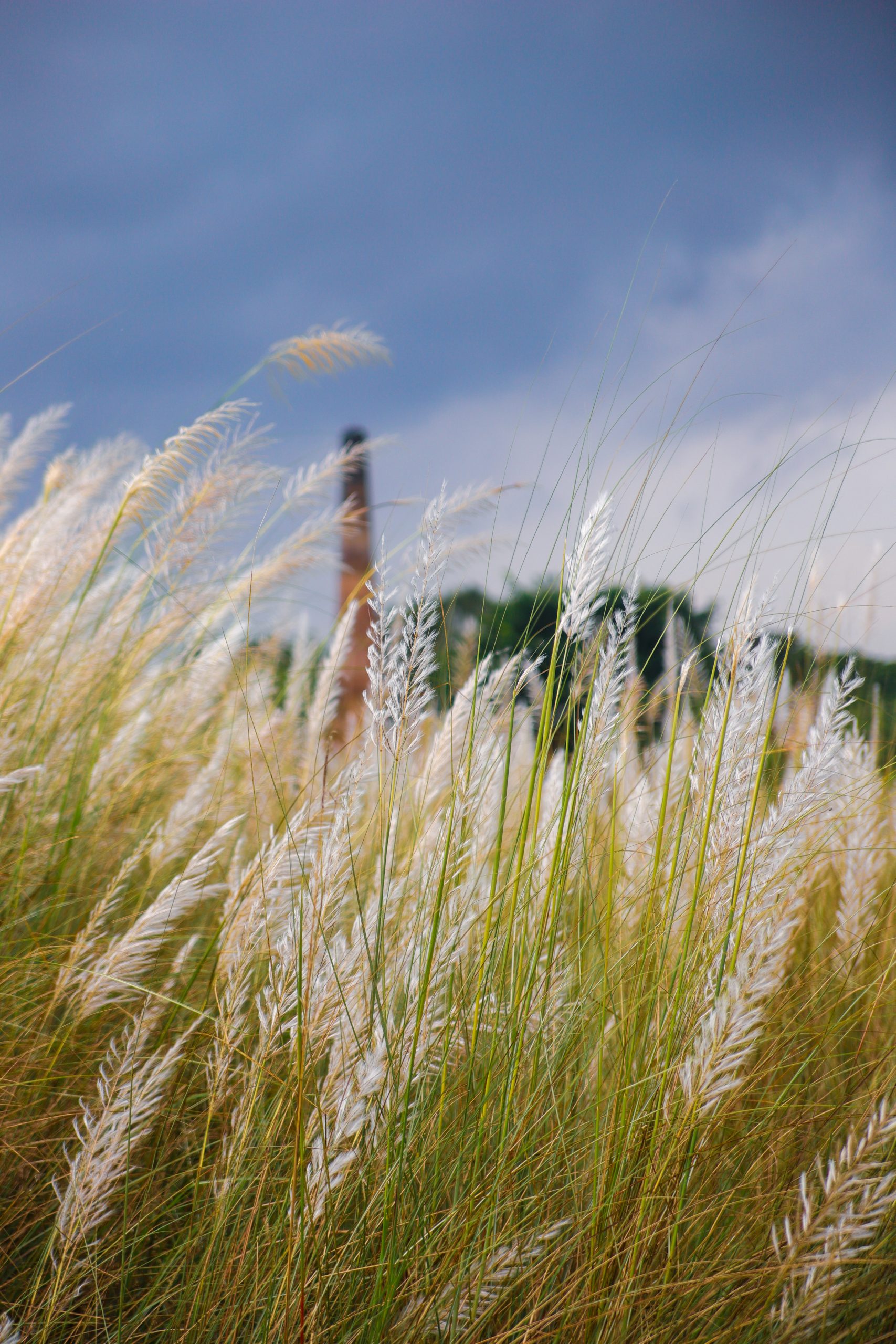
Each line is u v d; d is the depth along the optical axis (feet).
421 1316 6.64
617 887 8.02
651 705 7.93
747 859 7.04
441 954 7.13
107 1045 8.27
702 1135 6.94
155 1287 7.09
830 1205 6.53
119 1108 7.14
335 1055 6.95
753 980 6.84
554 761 8.09
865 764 8.17
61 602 11.34
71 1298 6.86
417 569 7.13
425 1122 7.02
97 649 11.30
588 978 7.57
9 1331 6.75
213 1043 7.73
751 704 7.04
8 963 8.04
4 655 10.24
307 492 12.32
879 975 7.73
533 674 7.43
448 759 7.99
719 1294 6.88
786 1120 7.30
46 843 9.17
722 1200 7.10
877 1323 6.92
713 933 7.04
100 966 7.63
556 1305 6.78
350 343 10.62
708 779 7.12
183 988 8.41
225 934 7.67
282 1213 6.91
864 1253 6.90
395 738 7.11
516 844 7.48
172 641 12.67
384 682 7.13
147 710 12.12
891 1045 7.37
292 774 12.26
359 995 7.07
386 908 7.47
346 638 10.35
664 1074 6.83
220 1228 6.95
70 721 10.59
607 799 8.28
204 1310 6.95
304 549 12.19
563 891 7.21
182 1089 7.79
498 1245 6.77
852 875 7.94
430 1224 6.90
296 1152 6.66
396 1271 6.71
